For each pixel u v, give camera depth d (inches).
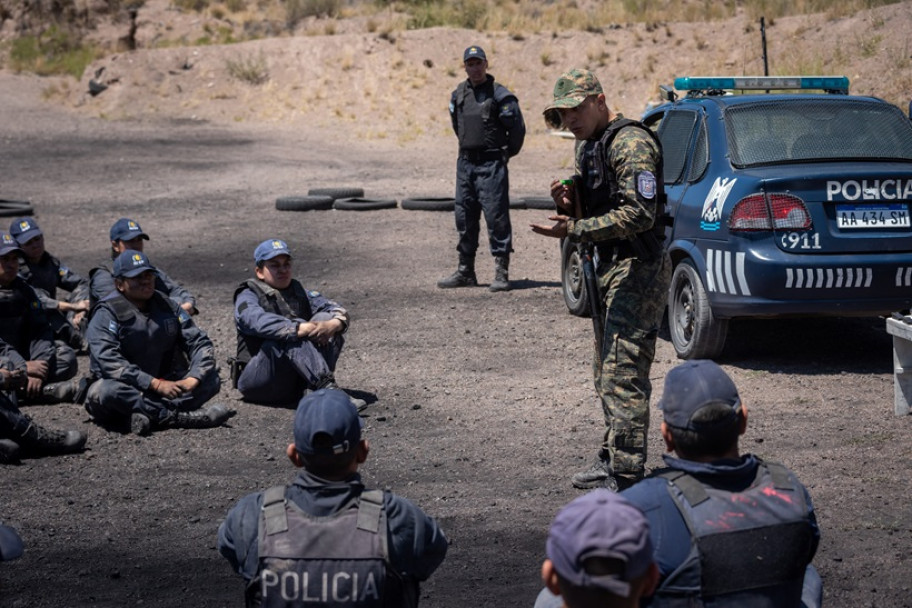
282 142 935.0
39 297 320.5
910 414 243.6
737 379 280.1
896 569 166.1
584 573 75.9
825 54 826.2
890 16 826.8
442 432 247.3
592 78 191.2
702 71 906.7
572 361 307.9
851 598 157.6
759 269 267.0
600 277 194.1
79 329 340.5
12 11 1376.7
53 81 1209.4
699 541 96.7
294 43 1118.4
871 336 326.0
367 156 868.6
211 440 249.0
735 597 96.9
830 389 268.4
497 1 1175.0
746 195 270.7
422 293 410.0
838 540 177.6
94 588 169.6
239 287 278.5
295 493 105.4
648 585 79.7
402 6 1227.9
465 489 209.3
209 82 1100.5
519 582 167.9
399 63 1056.8
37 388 279.1
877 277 266.7
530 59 1019.3
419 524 106.5
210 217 615.5
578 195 193.0
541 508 197.9
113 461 234.4
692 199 293.9
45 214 635.5
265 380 273.4
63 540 189.5
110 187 732.7
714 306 283.7
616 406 189.9
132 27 1291.8
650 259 189.6
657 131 336.5
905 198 269.9
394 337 342.6
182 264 486.9
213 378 265.6
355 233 553.9
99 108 1098.7
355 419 106.1
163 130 999.0
